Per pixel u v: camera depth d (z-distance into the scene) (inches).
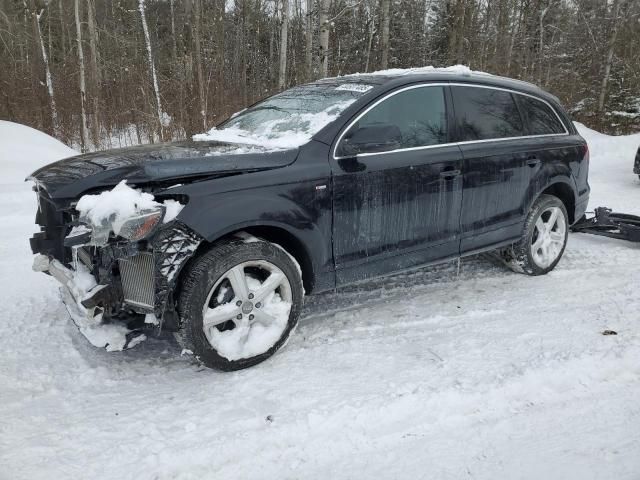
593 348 132.6
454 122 164.7
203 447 99.7
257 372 127.3
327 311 164.6
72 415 111.2
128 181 116.6
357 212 143.3
